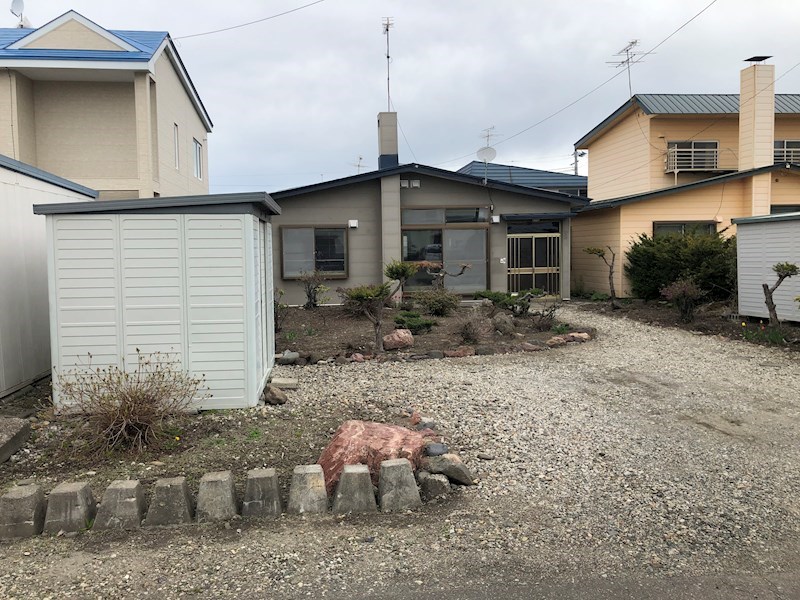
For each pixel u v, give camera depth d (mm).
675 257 14734
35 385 7547
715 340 10797
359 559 3600
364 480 4238
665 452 5301
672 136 20828
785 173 17422
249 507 4148
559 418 6199
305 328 11805
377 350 9594
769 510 4211
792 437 5680
